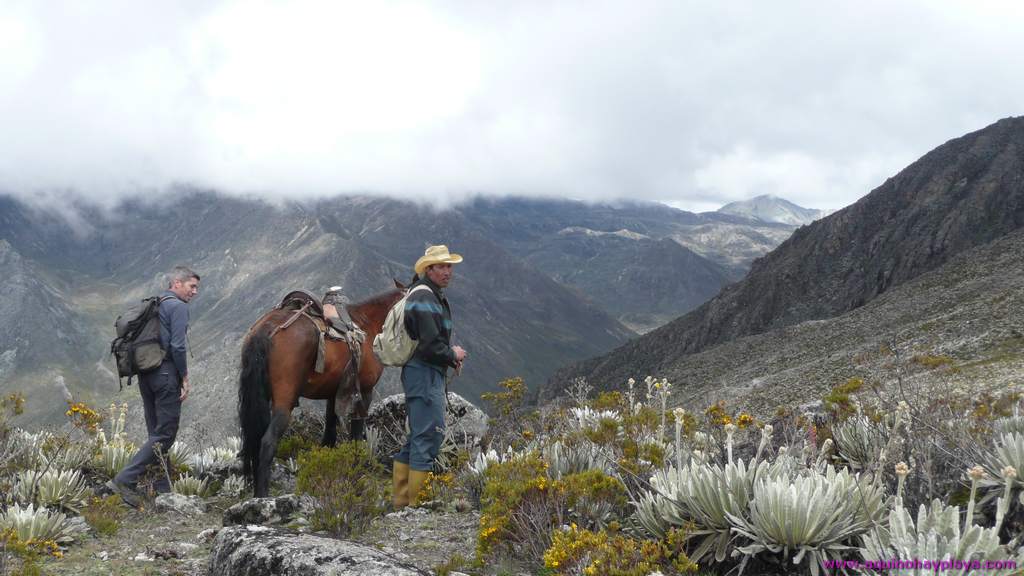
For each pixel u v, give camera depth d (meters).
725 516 3.68
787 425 5.66
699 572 3.61
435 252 5.80
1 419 6.36
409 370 5.74
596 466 5.25
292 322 6.31
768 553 3.58
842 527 3.42
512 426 7.82
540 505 4.21
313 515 4.96
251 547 3.54
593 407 7.36
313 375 6.46
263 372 6.05
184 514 5.84
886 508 3.64
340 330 6.63
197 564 4.20
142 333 6.36
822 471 4.13
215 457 8.08
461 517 5.27
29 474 5.75
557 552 3.51
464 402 8.46
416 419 5.75
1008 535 3.61
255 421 6.02
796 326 127.44
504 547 4.15
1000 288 88.75
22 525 4.60
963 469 4.14
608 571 3.33
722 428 6.09
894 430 3.77
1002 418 4.82
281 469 7.63
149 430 6.72
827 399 6.33
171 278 6.61
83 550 4.65
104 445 7.19
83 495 5.96
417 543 4.63
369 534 4.88
